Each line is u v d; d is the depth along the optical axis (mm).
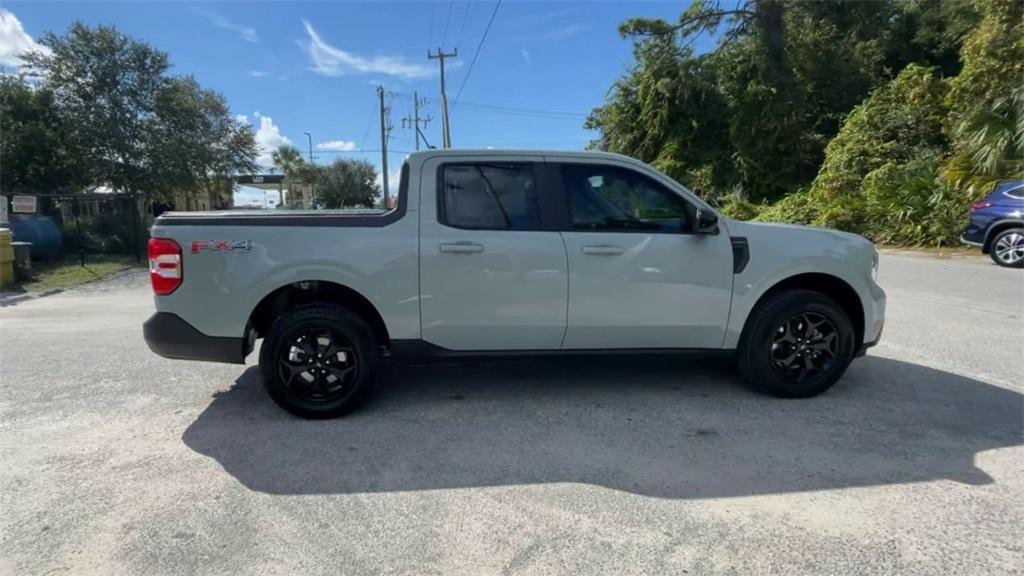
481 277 4289
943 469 3465
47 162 19422
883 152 18781
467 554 2719
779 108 26688
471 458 3689
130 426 4242
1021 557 2650
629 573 2574
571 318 4383
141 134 20359
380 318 4316
